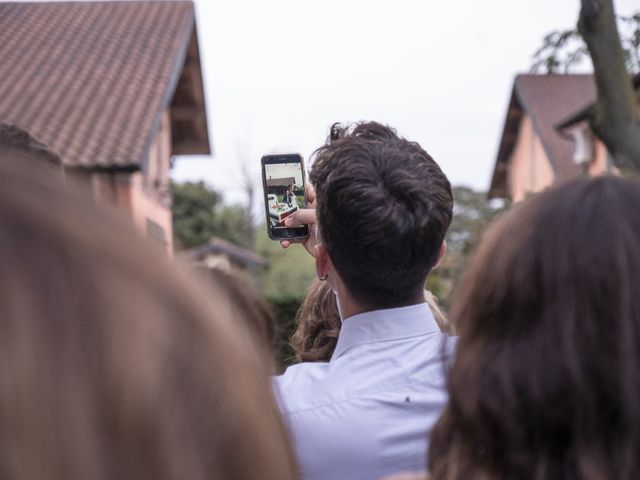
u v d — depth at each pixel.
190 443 0.58
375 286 1.78
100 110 15.00
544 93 26.30
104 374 0.55
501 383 1.00
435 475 1.10
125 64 16.81
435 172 1.82
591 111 7.40
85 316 0.56
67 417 0.53
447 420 1.12
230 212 33.59
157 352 0.58
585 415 0.96
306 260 26.58
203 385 0.60
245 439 0.61
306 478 1.67
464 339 1.07
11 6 19.47
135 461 0.55
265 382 0.68
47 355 0.54
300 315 2.52
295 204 2.38
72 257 0.57
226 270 1.68
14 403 0.53
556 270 1.00
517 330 1.01
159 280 0.61
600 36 6.92
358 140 1.82
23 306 0.54
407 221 1.75
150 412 0.56
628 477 0.95
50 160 1.84
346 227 1.75
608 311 0.97
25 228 0.57
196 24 18.69
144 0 19.48
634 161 7.06
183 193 32.84
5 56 17.34
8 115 14.85
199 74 18.62
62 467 0.53
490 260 1.07
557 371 0.97
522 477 0.99
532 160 26.95
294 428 1.67
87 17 19.06
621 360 0.95
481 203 36.97
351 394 1.69
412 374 1.71
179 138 20.08
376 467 1.66
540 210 1.05
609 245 0.99
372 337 1.77
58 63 17.00
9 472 0.52
